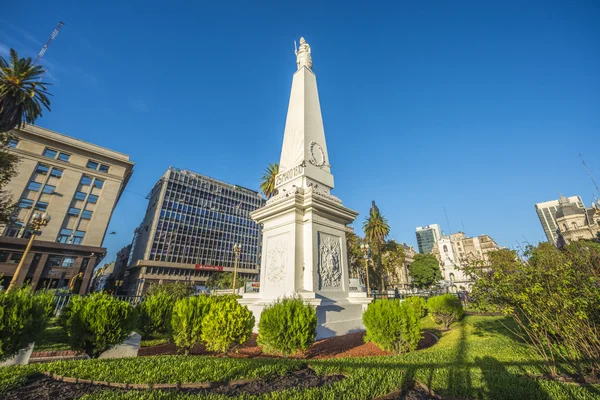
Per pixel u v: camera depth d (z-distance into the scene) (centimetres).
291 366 445
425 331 1011
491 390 357
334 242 1024
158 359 463
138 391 326
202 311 639
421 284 5247
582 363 410
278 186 1188
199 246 5891
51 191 3900
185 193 6078
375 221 3747
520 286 450
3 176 1747
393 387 376
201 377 385
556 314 423
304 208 968
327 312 839
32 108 1611
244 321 593
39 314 504
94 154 4356
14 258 3344
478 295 521
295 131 1216
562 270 422
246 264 6475
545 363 450
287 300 626
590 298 384
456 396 357
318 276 905
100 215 4175
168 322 647
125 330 580
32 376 391
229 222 6562
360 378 389
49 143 4038
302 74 1345
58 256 3647
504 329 787
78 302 566
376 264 4094
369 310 666
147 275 5128
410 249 7412
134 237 6606
